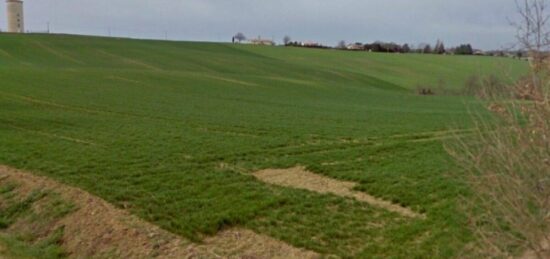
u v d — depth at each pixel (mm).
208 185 9727
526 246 4914
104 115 21234
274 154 13656
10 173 10312
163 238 7031
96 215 7926
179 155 12812
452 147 7832
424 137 17609
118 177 10078
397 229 7418
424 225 7480
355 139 16875
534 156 4113
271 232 7320
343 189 9906
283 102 32469
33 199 8930
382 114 26969
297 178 10852
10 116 19312
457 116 26234
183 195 8953
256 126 19641
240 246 6895
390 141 16453
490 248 5484
